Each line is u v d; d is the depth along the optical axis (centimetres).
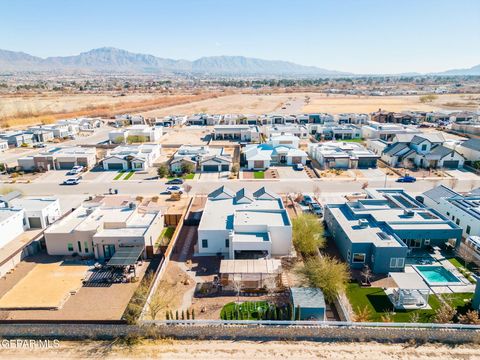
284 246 4509
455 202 5228
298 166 8281
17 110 17000
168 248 4453
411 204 5288
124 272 4169
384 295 3722
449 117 14038
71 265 4366
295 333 3098
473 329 3102
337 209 5169
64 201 6450
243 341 3081
